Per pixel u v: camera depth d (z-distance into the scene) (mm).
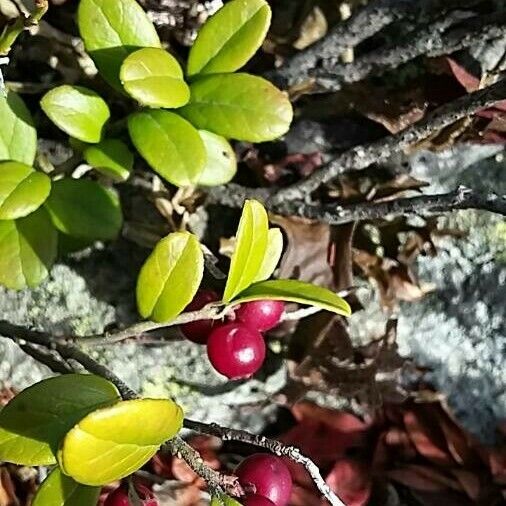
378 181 146
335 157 141
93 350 149
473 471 155
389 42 142
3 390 148
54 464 98
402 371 157
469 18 135
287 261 142
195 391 155
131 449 85
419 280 154
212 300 109
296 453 96
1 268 113
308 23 142
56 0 135
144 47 109
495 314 158
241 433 99
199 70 113
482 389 161
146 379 152
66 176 125
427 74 142
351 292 147
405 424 157
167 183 141
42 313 147
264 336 151
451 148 146
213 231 146
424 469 155
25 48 138
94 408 95
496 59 140
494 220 153
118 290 147
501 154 149
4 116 116
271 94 110
